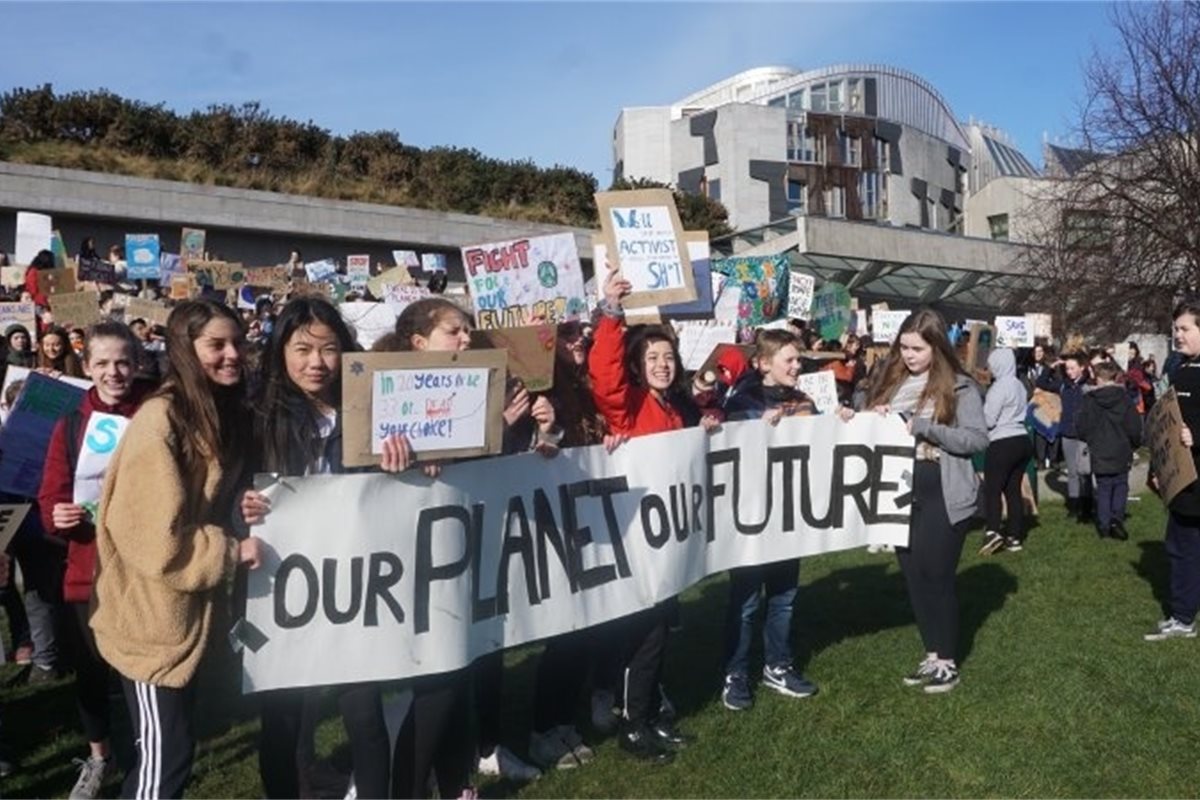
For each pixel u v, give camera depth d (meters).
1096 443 10.03
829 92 70.00
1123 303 24.84
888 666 6.11
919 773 4.70
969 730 5.16
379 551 3.82
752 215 64.19
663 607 4.93
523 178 35.56
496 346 4.41
